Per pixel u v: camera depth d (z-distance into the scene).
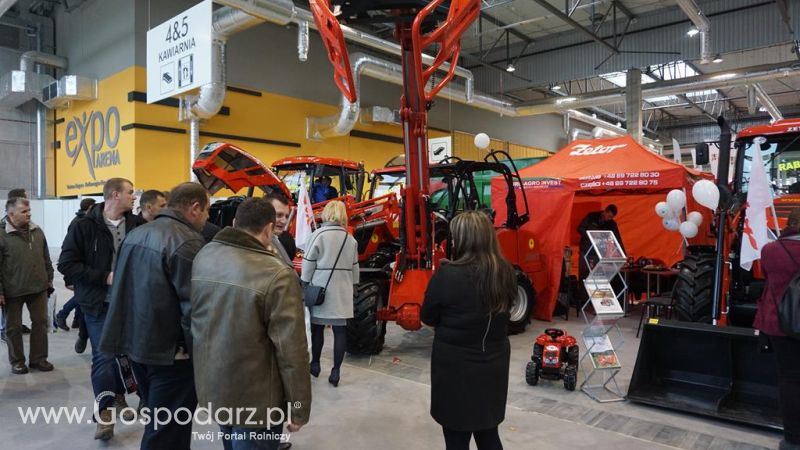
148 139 11.80
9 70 14.70
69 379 4.31
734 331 3.56
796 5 11.82
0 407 3.69
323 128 13.94
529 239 6.75
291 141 14.01
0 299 4.23
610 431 3.34
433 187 7.22
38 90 13.48
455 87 14.62
